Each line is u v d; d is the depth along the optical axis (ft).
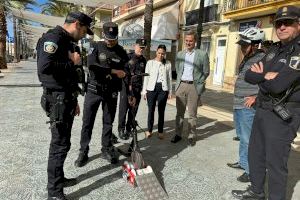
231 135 20.33
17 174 12.35
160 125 18.34
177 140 18.02
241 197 11.44
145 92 18.04
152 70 17.74
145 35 35.83
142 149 16.44
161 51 17.66
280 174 9.55
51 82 9.69
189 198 11.34
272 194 9.77
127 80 13.87
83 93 11.02
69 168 13.24
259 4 48.19
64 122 9.91
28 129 18.78
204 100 39.68
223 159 15.60
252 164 10.80
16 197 10.59
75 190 11.35
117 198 10.95
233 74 56.44
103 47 13.35
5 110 23.85
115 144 16.96
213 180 12.99
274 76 8.96
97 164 13.83
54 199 10.16
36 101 28.71
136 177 11.40
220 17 60.64
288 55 8.97
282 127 9.32
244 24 54.49
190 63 17.03
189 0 69.51
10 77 52.34
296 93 9.11
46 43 9.16
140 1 86.94
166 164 14.48
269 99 9.55
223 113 28.73
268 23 49.49
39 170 12.84
